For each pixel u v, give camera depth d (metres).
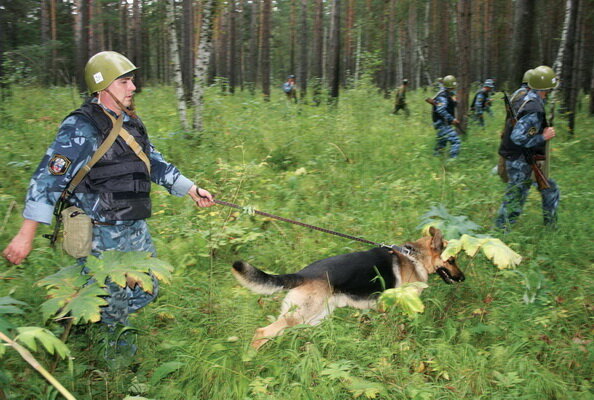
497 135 10.02
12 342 1.75
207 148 7.36
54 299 2.18
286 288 3.25
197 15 22.92
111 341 2.72
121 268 2.29
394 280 3.63
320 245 4.69
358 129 9.11
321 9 20.45
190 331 3.20
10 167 5.98
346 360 2.73
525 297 3.57
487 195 5.95
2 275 3.32
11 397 2.34
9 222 4.61
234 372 2.72
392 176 6.85
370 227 5.06
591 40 15.56
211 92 10.16
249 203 5.35
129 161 2.67
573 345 3.17
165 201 5.42
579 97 15.15
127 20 24.47
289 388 2.66
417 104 15.65
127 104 2.70
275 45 40.84
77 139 2.51
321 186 6.30
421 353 3.11
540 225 5.23
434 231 3.73
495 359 3.03
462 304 3.84
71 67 23.83
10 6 21.59
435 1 27.61
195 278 3.99
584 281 4.08
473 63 26.78
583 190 6.46
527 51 10.97
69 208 2.62
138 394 2.56
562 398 2.76
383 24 23.22
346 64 27.55
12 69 11.98
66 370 2.56
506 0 25.38
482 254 4.15
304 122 9.05
